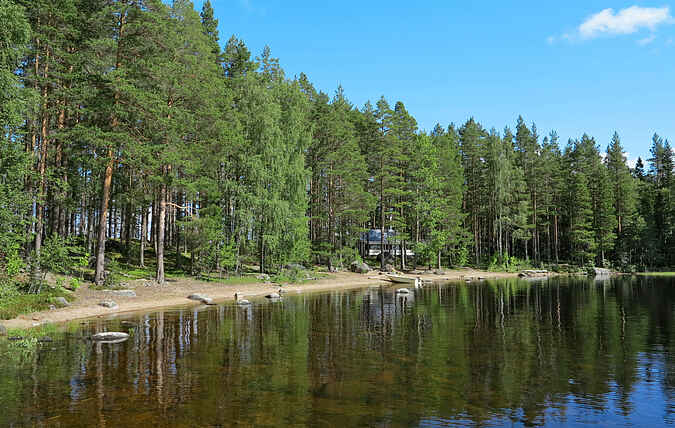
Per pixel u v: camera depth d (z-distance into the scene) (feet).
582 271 233.76
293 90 166.71
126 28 98.07
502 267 225.56
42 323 64.44
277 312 80.28
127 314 75.97
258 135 138.00
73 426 26.32
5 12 64.75
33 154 81.51
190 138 117.19
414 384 35.83
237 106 145.48
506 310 84.48
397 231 221.87
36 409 29.37
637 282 166.61
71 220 150.00
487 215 259.39
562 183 260.83
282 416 28.25
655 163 291.79
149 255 152.05
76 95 87.61
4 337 53.98
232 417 27.99
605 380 37.45
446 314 78.89
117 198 114.21
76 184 103.50
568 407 30.60
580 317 75.61
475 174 254.06
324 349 49.08
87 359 43.75
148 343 51.85
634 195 267.18
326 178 187.01
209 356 45.39
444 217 215.51
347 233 191.31
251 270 156.56
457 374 38.88
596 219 258.57
